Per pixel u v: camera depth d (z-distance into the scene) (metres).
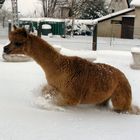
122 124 2.18
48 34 12.54
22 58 4.79
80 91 2.39
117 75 2.45
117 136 1.94
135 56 4.66
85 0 16.41
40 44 2.39
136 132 2.03
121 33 14.40
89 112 2.41
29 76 3.67
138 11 14.33
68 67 2.38
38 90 2.77
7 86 3.10
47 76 2.43
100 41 11.64
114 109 2.49
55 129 1.99
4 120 2.10
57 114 2.28
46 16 16.34
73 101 2.40
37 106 2.44
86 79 2.38
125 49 8.66
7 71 3.98
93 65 2.44
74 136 1.89
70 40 11.11
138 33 14.29
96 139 1.87
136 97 2.91
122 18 14.40
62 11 16.78
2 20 15.54
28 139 1.82
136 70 4.59
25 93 2.83
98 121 2.21
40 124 2.06
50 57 2.39
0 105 2.43
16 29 2.41
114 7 18.81
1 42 8.35
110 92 2.43
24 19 13.11
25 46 2.40
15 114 2.23
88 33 14.45
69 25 14.08
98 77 2.40
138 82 3.64
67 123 2.11
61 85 2.39
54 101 2.44
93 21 14.12
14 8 9.82
